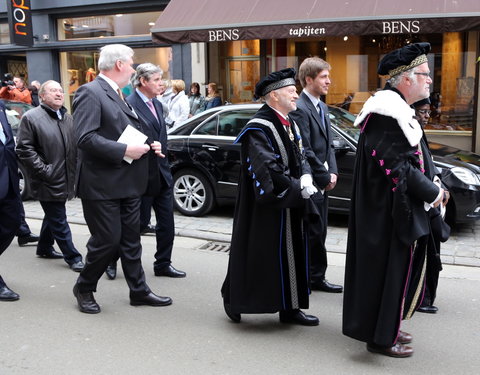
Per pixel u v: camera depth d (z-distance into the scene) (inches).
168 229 189.0
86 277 157.9
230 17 364.5
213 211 289.7
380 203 122.9
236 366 128.0
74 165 198.2
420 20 313.7
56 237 199.2
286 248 141.8
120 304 167.0
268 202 132.2
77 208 296.0
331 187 169.3
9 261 211.0
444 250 218.8
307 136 161.5
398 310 122.6
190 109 401.7
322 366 127.8
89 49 487.2
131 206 159.2
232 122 265.6
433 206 119.7
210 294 175.9
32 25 490.9
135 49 472.7
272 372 125.0
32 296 173.6
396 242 121.3
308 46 427.8
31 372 125.0
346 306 130.2
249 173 140.0
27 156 189.6
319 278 177.3
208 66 453.4
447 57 393.4
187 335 144.9
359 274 125.9
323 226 174.2
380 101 119.4
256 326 151.0
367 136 123.6
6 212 171.8
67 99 502.6
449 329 148.7
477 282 185.9
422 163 124.7
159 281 187.6
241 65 450.3
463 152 265.9
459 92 392.5
